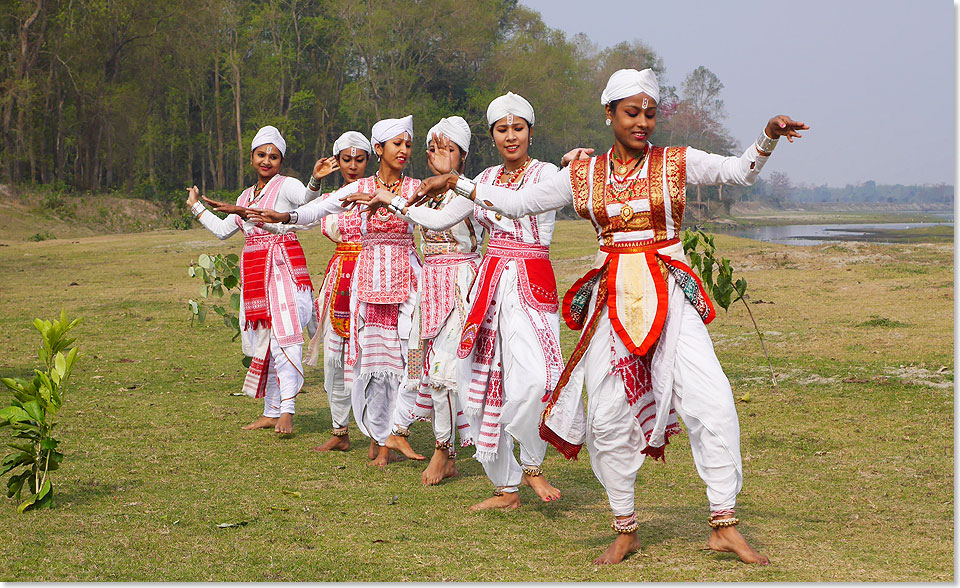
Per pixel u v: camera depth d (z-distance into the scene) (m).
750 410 5.85
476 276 4.25
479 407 4.16
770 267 14.95
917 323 8.71
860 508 3.84
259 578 3.07
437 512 4.00
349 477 4.72
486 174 4.34
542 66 56.94
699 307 3.23
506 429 4.02
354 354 5.17
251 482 4.54
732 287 6.97
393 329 5.15
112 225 40.41
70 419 6.02
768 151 3.02
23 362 8.26
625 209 3.25
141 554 3.33
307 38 54.53
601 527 3.74
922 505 3.85
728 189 80.62
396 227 5.13
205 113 53.41
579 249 19.42
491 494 4.35
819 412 5.70
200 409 6.46
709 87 93.56
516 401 3.98
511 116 4.20
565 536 3.61
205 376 7.80
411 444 5.61
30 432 4.05
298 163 58.03
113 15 41.97
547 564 3.22
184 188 52.25
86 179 45.16
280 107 52.69
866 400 5.91
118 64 44.59
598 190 3.31
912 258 15.20
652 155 3.27
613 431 3.26
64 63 41.22
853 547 3.29
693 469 4.63
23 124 41.69
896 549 3.25
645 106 3.24
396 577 3.08
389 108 52.44
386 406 5.19
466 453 5.41
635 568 3.11
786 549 3.28
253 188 5.91
